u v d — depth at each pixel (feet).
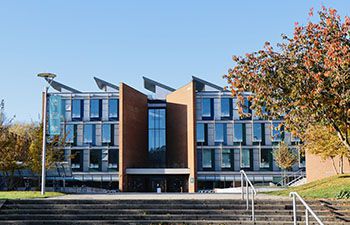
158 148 206.39
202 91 199.82
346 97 42.47
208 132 197.57
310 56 45.88
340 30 46.06
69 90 208.85
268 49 48.03
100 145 199.21
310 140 96.84
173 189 190.19
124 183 181.16
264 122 196.13
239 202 61.72
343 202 61.26
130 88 190.70
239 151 195.93
